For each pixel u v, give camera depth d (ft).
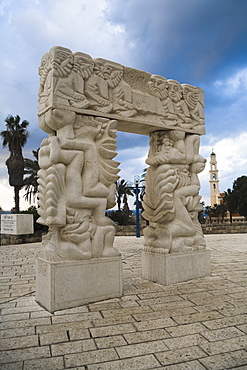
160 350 10.05
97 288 14.78
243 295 15.51
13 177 68.23
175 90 19.27
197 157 19.95
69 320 12.46
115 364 9.26
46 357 9.65
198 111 20.58
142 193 55.93
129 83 17.43
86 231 14.88
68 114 14.60
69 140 14.64
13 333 11.30
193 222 19.80
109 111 16.20
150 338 10.87
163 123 18.45
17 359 9.53
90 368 9.05
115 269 15.43
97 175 15.37
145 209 19.20
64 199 14.51
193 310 13.47
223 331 11.41
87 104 15.29
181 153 19.10
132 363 9.30
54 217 13.97
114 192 16.12
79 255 14.42
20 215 38.55
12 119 68.28
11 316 12.93
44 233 41.73
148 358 9.57
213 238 41.65
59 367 9.11
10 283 18.42
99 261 14.96
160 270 17.72
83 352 9.95
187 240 18.78
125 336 11.03
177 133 19.03
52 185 14.06
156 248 18.24
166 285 17.30
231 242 36.76
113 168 16.07
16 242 37.27
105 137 15.94
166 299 14.96
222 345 10.37
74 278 14.12
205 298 15.07
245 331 11.41
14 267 23.17
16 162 68.39
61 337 10.96
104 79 16.14
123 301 14.73
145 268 18.83
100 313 13.19
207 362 9.34
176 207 18.66
